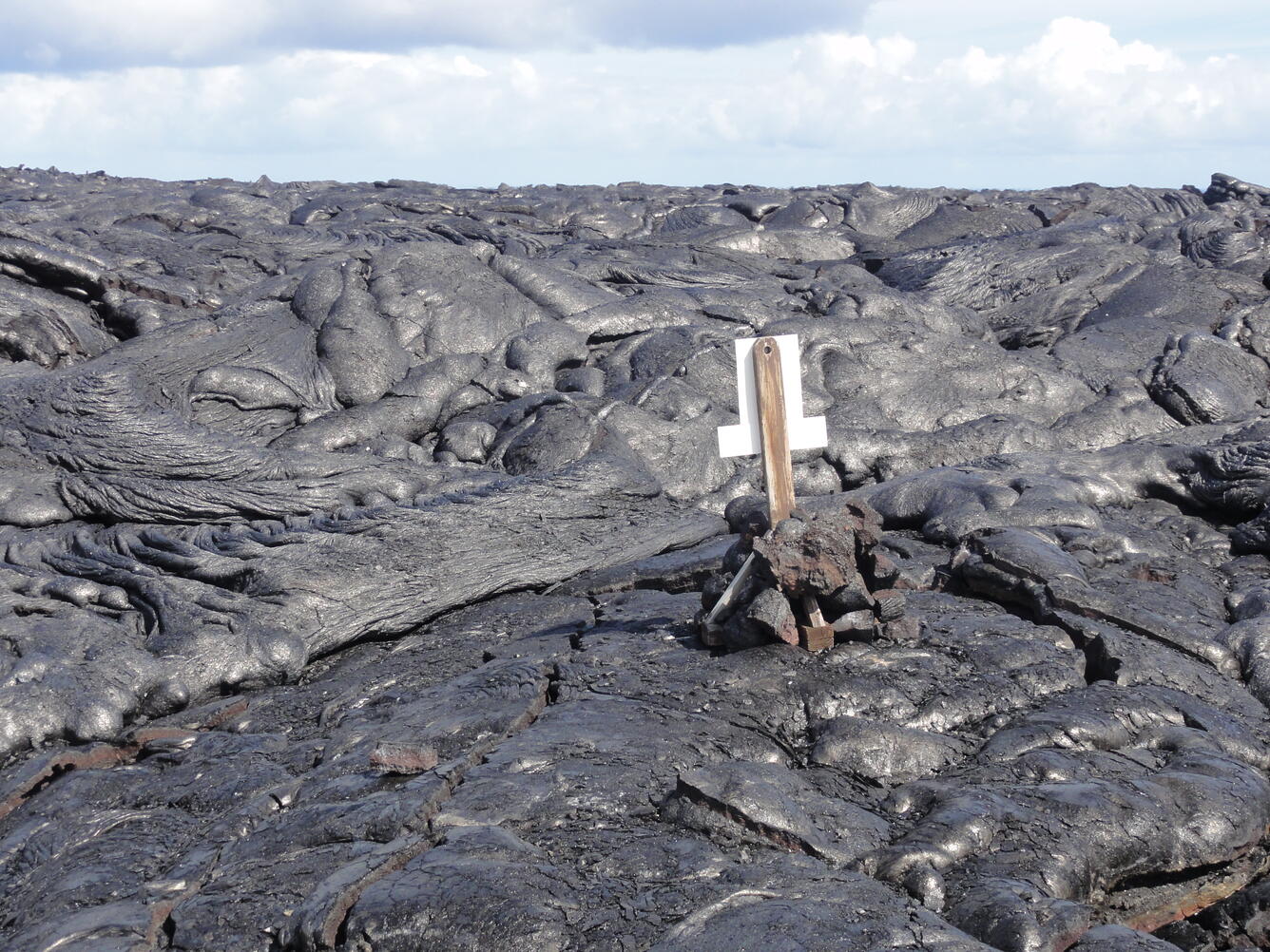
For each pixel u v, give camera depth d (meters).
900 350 14.72
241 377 12.88
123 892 5.11
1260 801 5.65
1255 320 15.53
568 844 5.01
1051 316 18.47
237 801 5.96
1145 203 28.31
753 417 7.20
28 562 9.37
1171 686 6.92
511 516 9.79
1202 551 9.88
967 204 27.38
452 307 14.69
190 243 20.67
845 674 6.75
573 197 30.33
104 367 11.30
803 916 4.23
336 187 33.06
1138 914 5.28
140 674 7.68
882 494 10.95
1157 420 13.86
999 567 8.35
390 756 5.81
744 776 5.34
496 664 7.45
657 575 9.23
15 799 6.39
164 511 10.27
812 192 29.17
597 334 15.02
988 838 5.04
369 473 10.84
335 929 4.47
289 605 8.61
